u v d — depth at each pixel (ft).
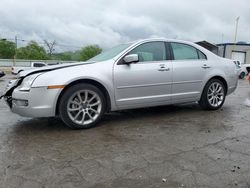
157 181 9.29
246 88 40.88
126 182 9.23
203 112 19.93
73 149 12.25
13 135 14.33
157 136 14.11
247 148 12.36
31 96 14.43
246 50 140.36
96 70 15.72
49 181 9.29
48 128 15.66
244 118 18.06
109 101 16.25
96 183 9.18
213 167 10.34
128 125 16.28
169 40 18.83
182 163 10.70
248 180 9.36
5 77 77.30
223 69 20.80
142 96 17.21
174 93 18.49
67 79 14.82
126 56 16.42
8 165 10.52
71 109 15.12
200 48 20.26
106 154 11.65
